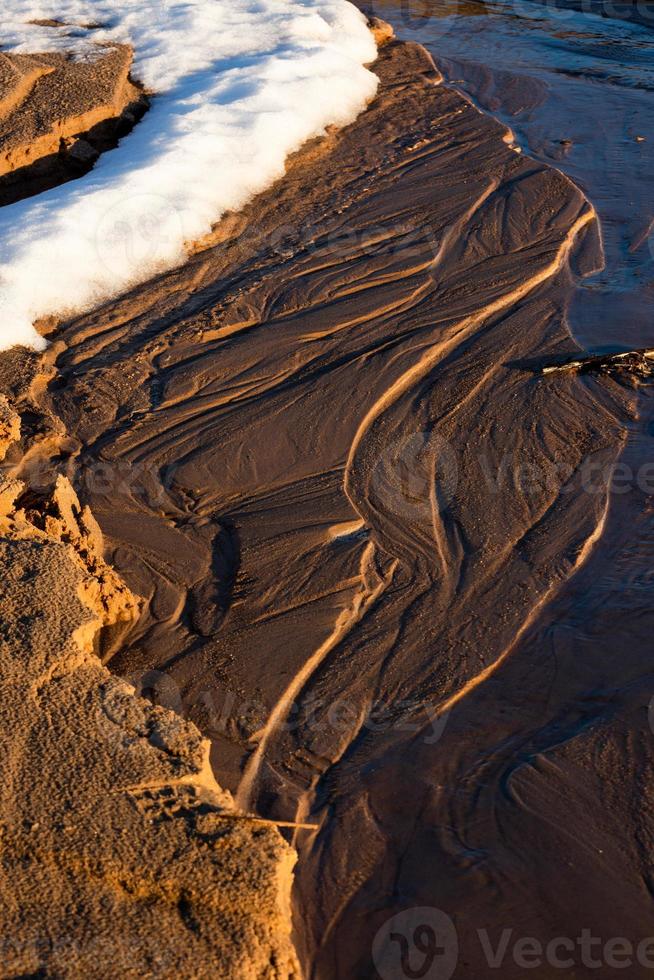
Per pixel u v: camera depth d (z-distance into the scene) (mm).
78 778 3064
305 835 3447
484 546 4730
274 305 6500
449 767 3697
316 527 4793
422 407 5633
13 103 8242
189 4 10648
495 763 3707
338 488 5047
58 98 8336
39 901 2715
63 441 5309
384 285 6723
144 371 5875
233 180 7668
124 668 4059
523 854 3377
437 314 6422
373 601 4426
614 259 7176
